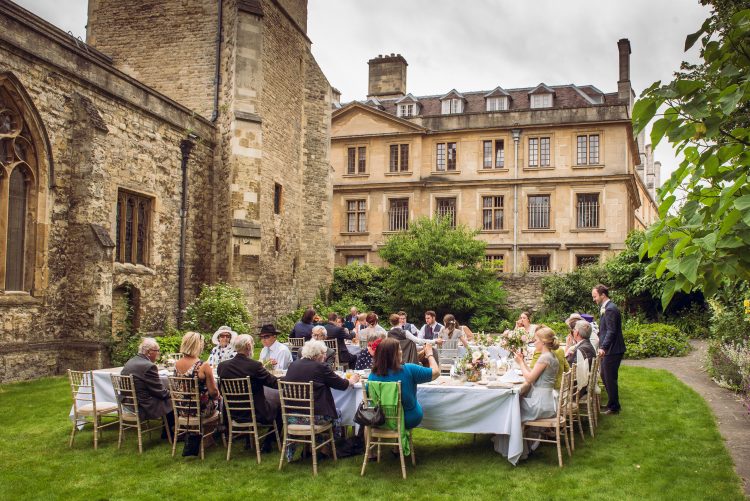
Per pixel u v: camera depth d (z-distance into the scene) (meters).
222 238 17.19
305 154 22.61
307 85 22.73
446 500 5.35
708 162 3.66
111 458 6.66
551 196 30.05
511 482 5.81
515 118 30.66
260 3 18.00
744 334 11.41
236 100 17.27
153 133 14.81
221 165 17.50
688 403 9.15
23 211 11.34
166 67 18.45
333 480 5.95
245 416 6.73
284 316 19.94
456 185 31.22
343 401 6.96
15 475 6.04
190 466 6.40
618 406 8.59
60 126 11.84
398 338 8.60
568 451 6.66
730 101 3.41
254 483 5.88
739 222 3.62
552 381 6.52
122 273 13.59
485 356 7.30
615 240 28.98
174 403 6.79
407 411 6.17
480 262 24.16
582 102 32.09
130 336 13.63
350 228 32.97
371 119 32.56
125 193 13.94
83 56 12.36
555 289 23.45
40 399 9.34
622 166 29.12
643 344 15.18
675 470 6.08
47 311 11.55
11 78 10.64
